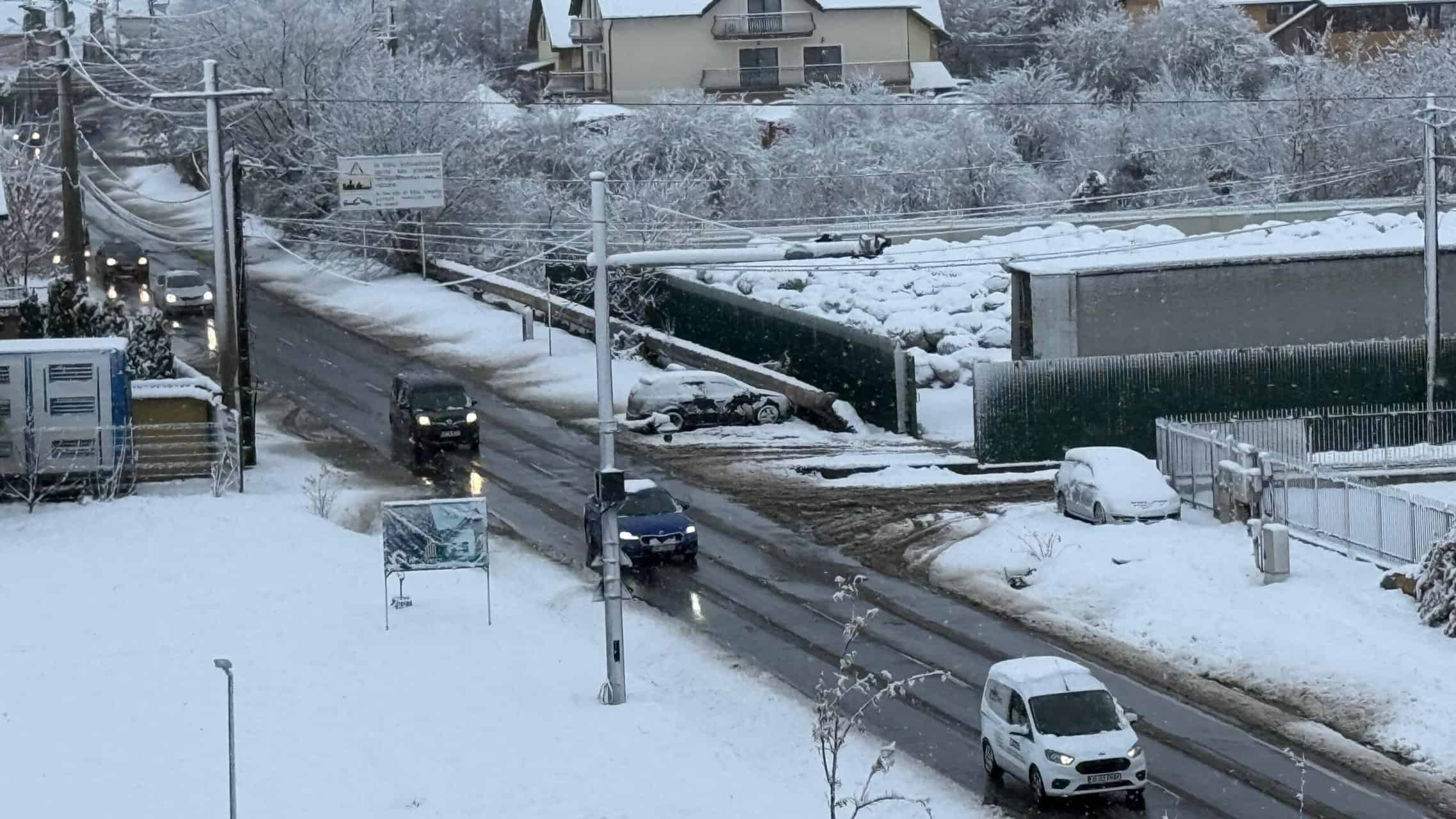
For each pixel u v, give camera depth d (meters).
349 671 25.20
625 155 76.69
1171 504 34.44
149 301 66.44
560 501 39.06
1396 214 57.03
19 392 36.94
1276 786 21.14
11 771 20.50
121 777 20.36
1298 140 76.81
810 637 28.22
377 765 21.02
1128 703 24.75
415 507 28.47
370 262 71.06
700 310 58.47
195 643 26.61
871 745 22.84
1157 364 43.72
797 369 51.72
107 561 32.09
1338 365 45.12
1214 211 60.44
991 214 75.00
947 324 52.25
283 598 29.48
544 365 55.50
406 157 64.88
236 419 39.31
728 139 76.62
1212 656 26.58
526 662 26.09
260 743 21.73
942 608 30.16
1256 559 29.66
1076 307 45.06
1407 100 75.62
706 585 31.75
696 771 20.94
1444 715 23.08
